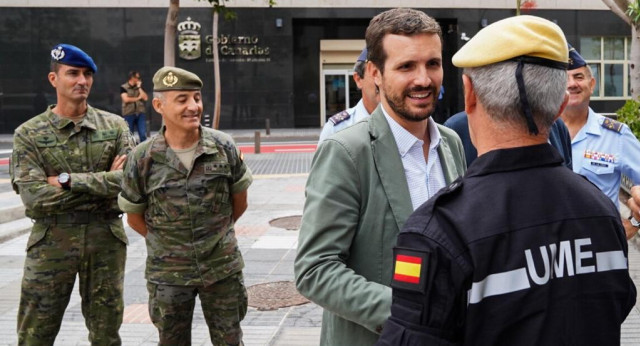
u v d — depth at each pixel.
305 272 1.86
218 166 3.33
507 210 1.39
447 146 2.21
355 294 1.75
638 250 6.39
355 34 26.97
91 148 3.61
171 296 3.29
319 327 4.57
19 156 3.48
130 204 3.36
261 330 4.52
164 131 3.36
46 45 24.80
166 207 3.28
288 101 26.19
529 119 1.42
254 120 26.12
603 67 26.84
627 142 3.66
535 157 1.46
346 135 2.00
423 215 1.43
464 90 1.55
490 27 1.48
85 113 3.66
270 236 7.55
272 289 5.46
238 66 25.81
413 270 1.38
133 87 17.75
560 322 1.35
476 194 1.42
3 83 24.72
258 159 15.80
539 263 1.36
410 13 1.98
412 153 2.06
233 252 3.42
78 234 3.48
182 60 25.45
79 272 3.56
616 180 3.71
